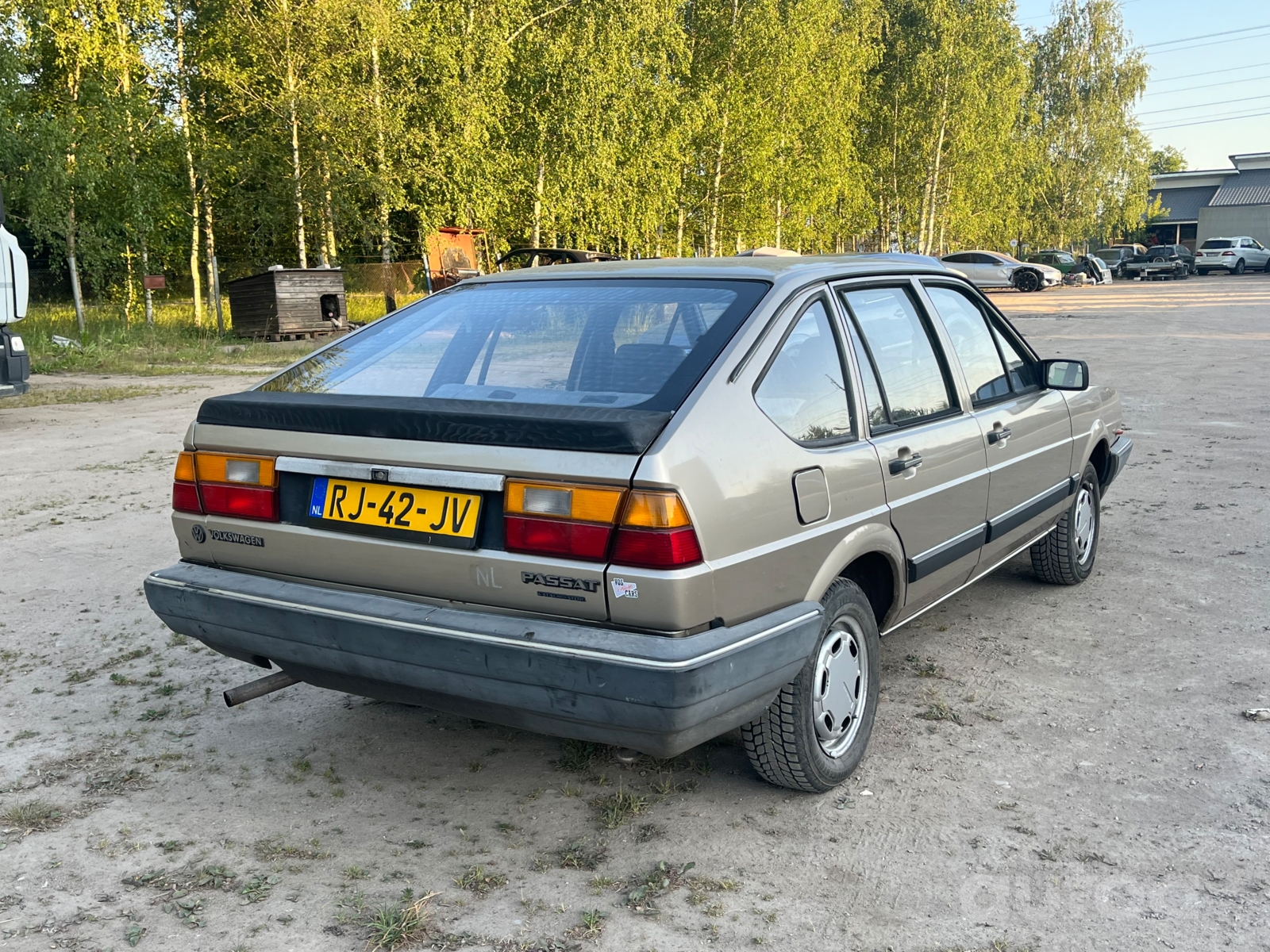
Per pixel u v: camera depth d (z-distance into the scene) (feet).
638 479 7.85
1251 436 29.27
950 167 155.33
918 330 12.24
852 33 130.93
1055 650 14.17
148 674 13.67
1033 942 7.92
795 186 124.77
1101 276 142.20
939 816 9.85
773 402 9.25
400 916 8.16
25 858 9.19
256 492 9.66
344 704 12.76
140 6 78.18
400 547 8.82
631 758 10.99
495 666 8.25
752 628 8.52
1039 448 14.51
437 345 10.53
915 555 11.26
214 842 9.48
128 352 65.92
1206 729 11.61
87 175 71.77
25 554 19.36
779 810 10.01
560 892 8.63
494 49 84.84
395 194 83.20
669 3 101.19
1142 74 196.34
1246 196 218.38
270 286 77.77
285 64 82.79
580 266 11.82
